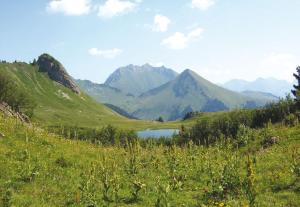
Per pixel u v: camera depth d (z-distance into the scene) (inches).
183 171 1228.5
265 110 2883.9
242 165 1282.0
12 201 810.2
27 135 1349.7
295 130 1787.6
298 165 1111.6
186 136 3107.8
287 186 983.6
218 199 904.3
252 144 1785.2
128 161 1315.2
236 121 3004.4
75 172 1109.7
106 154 1438.2
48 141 1371.8
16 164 1051.3
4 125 1385.3
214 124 3102.9
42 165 1095.0
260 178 1080.8
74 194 912.3
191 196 949.8
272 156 1392.7
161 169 1272.1
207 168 1224.2
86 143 1697.8
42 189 920.3
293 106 2593.5
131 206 857.5
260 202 878.4
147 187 1018.1
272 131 1863.9
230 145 1668.3
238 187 980.6
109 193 942.4
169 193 943.0
